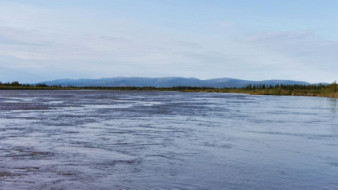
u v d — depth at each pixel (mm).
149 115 28609
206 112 32656
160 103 48750
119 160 11500
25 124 21062
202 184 8914
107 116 27078
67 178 9281
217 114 30469
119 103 47219
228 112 32938
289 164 11203
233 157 12164
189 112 32438
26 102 45750
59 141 14984
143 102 51094
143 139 15875
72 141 15039
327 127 21297
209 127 20750
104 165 10781
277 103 52844
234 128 20406
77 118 25172
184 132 18406
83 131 18266
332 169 10586
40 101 48875
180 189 8484
